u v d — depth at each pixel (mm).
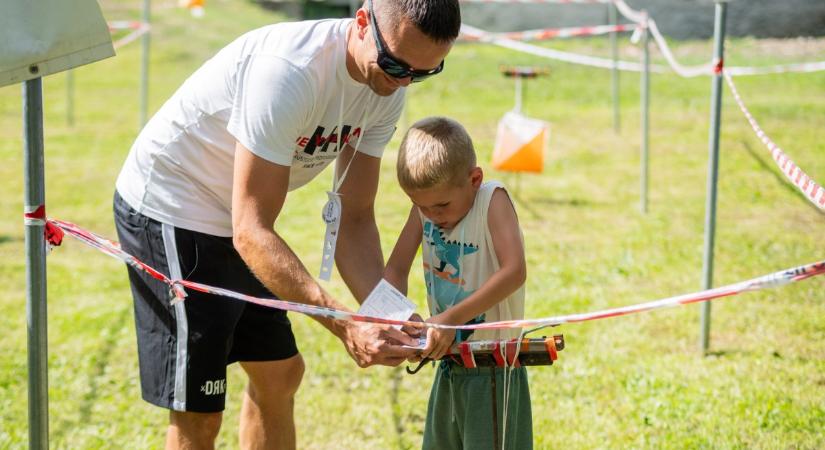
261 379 3432
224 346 3090
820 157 10352
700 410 4508
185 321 3031
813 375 4918
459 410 2998
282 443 3555
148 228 3084
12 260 7359
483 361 2797
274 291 2756
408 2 2504
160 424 4508
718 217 8328
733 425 4320
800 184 3238
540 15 19797
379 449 4254
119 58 17766
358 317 2578
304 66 2729
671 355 5254
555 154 11023
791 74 15688
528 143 8789
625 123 12734
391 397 4812
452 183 2826
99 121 13227
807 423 4316
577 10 19547
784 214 8375
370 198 3334
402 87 2918
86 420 4547
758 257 7109
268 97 2682
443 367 3057
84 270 7129
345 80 2834
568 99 14578
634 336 5547
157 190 3076
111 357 5398
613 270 6867
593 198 9055
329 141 3012
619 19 19141
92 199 9227
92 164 10727
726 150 10953
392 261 3115
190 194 3057
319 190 9672
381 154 3273
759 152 10781
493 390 2881
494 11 20000
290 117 2699
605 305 6117
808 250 7266
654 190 9344
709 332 5332
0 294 6516
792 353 5246
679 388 4781
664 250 7363
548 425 4391
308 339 5625
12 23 2482
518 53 18188
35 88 2613
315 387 4949
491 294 2785
